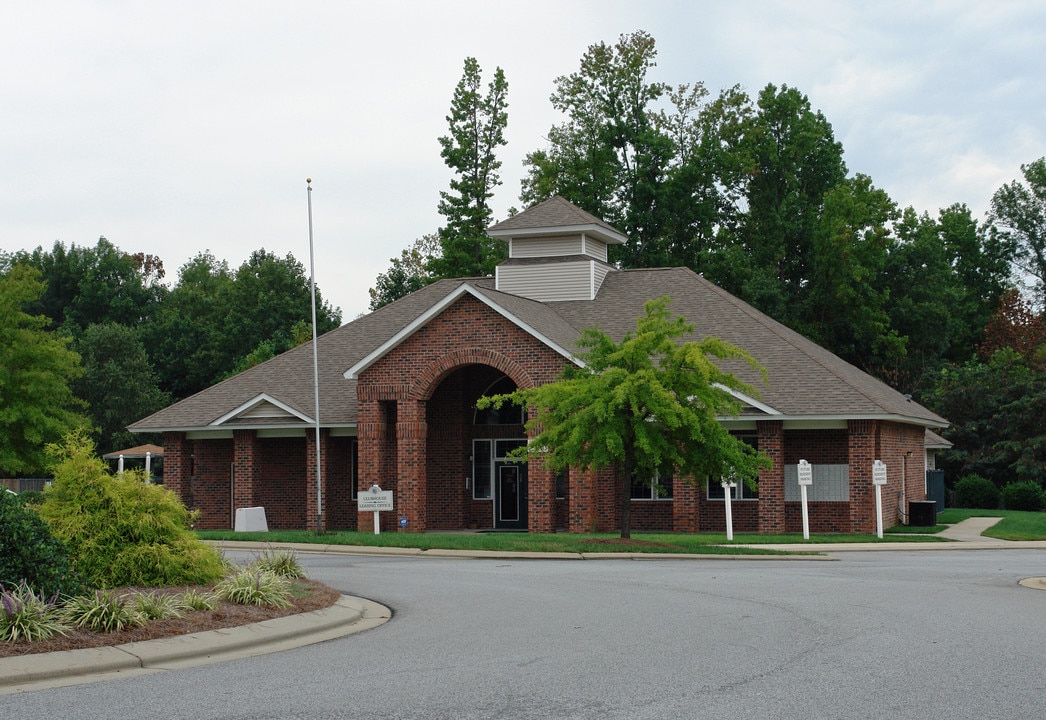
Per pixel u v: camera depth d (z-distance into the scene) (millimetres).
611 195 64750
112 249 94188
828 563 25078
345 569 22438
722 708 9555
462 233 67062
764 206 68625
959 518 43312
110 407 72250
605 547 27812
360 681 10797
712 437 27766
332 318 91938
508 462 38125
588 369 28969
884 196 65188
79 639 12352
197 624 13609
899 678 10805
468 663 11734
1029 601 17109
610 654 12195
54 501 16578
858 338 65250
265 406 37812
